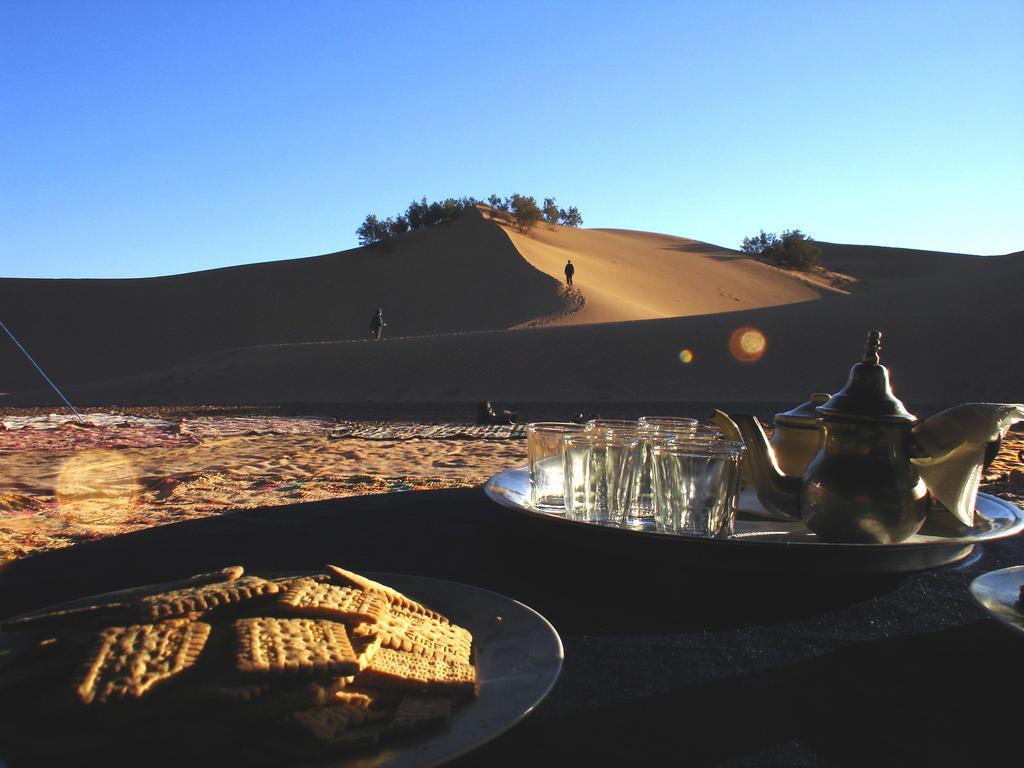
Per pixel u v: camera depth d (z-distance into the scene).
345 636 0.92
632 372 21.73
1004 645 1.24
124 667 0.81
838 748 0.92
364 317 53.19
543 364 23.06
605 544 1.54
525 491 2.13
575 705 1.01
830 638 1.25
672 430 2.06
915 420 1.66
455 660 0.99
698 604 1.42
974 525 1.80
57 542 2.82
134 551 1.77
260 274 61.25
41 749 0.76
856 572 1.45
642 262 66.69
